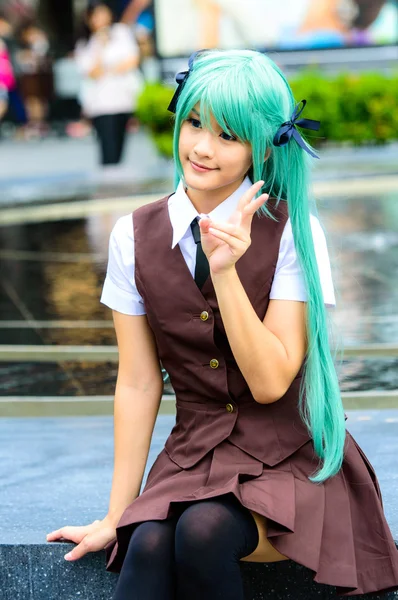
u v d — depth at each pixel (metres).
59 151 18.14
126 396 2.61
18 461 3.49
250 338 2.34
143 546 2.25
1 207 11.48
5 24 19.81
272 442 2.45
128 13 18.50
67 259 8.29
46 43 20.59
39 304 6.54
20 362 5.01
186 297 2.45
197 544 2.19
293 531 2.27
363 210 10.16
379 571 2.42
